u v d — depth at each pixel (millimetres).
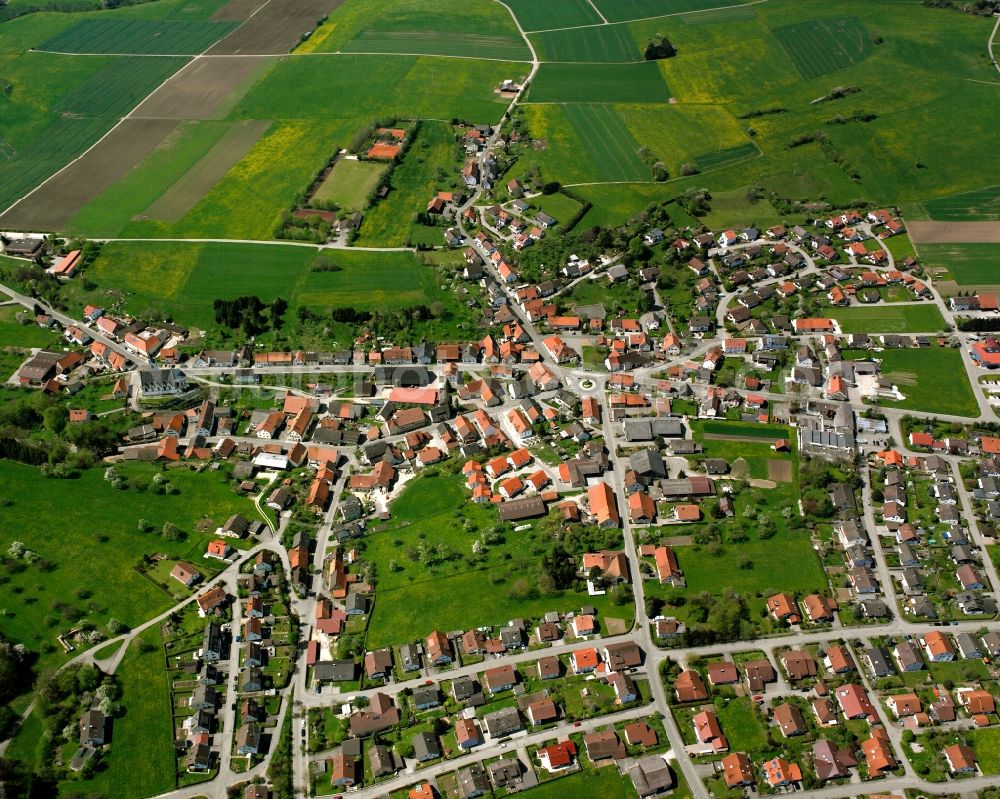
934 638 164250
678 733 152125
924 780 146000
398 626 169875
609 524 187750
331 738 152250
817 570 178625
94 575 177000
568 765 147625
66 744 149625
